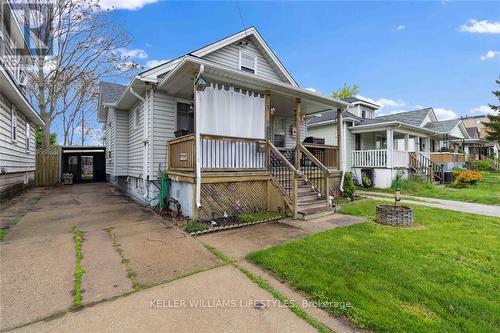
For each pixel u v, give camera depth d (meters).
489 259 3.78
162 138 7.93
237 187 6.65
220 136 6.31
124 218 6.30
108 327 2.24
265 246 4.35
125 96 8.87
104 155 17.84
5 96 7.79
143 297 2.73
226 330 2.22
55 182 14.04
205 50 8.55
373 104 18.84
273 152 7.12
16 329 2.21
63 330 2.20
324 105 9.80
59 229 5.25
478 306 2.55
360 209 7.50
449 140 21.84
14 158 8.97
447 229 5.37
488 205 8.41
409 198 9.94
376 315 2.38
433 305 2.56
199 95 6.02
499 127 25.73
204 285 3.00
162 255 3.92
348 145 14.77
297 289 2.91
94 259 3.73
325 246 4.22
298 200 6.88
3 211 6.91
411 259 3.71
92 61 15.91
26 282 3.02
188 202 6.08
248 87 7.54
